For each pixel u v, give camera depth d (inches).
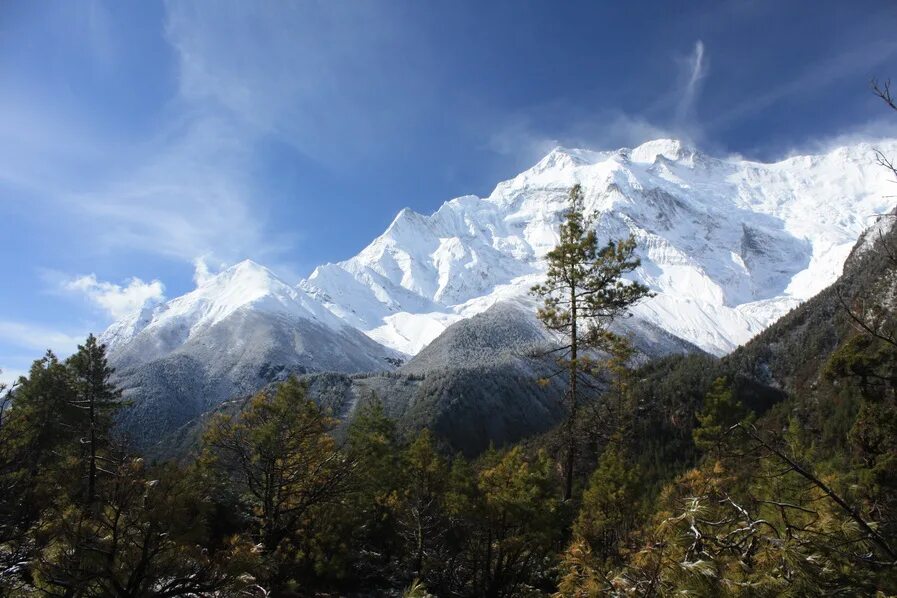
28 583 366.6
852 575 247.9
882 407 625.0
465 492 896.3
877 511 289.4
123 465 394.3
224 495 717.3
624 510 996.6
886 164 282.8
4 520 447.5
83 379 1433.3
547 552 889.5
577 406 820.0
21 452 592.1
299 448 722.8
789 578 244.7
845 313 282.8
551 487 883.4
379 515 1214.3
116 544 357.4
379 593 947.3
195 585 368.5
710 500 293.9
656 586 261.4
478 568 984.9
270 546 658.2
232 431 718.5
